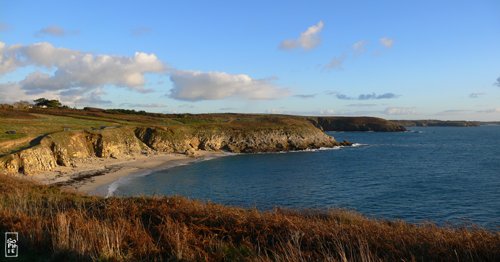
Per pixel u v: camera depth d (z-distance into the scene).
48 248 9.00
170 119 113.94
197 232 10.25
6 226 10.38
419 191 38.59
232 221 10.84
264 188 42.44
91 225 9.77
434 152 87.19
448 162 66.25
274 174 53.44
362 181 46.16
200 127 93.75
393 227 11.46
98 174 48.88
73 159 56.41
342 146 105.75
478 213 28.83
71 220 10.39
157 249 8.65
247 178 49.75
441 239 8.97
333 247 8.97
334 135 168.38
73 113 101.31
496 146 105.56
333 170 57.03
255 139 95.56
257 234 9.98
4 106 92.50
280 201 35.25
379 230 10.01
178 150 82.06
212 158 75.75
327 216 14.32
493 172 52.69
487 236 8.90
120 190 39.03
